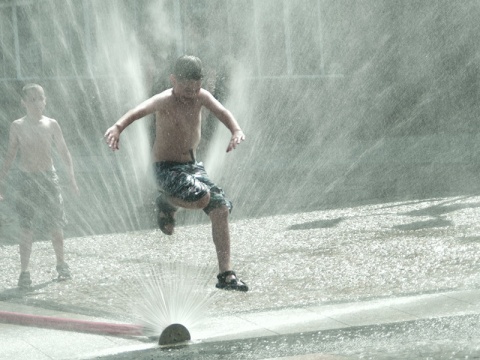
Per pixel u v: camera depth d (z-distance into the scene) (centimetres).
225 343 1263
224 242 1634
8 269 2142
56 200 2003
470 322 1327
